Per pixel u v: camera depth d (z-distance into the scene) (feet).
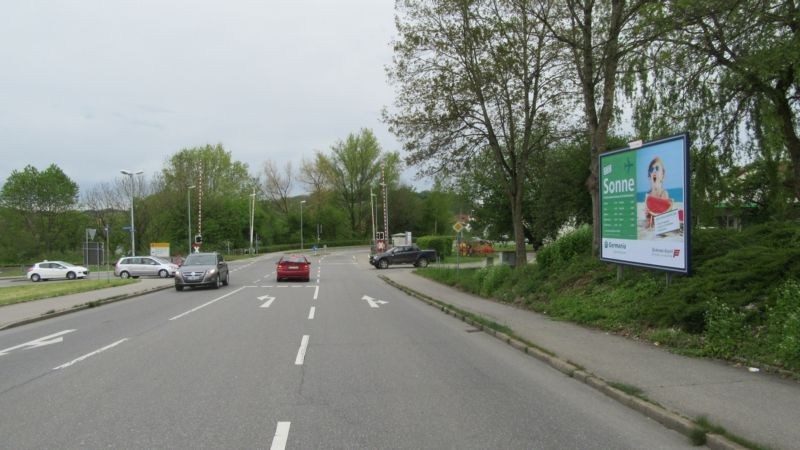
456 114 73.92
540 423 18.22
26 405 20.66
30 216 252.21
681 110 51.44
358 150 310.45
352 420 18.53
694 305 30.63
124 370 26.76
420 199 330.13
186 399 21.24
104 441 16.53
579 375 24.35
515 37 69.46
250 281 104.94
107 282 99.45
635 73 51.13
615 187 42.52
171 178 248.93
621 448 15.87
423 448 15.85
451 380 24.44
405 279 98.48
